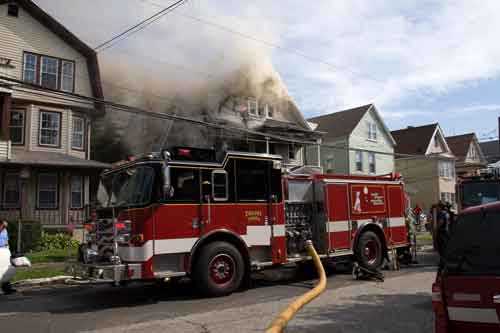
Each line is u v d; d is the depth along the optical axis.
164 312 7.54
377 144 37.31
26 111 21.22
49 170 20.97
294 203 10.78
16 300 9.17
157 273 8.28
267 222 9.83
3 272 9.98
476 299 4.00
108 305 8.34
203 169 9.04
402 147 44.00
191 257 8.59
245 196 9.57
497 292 3.88
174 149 8.85
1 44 20.81
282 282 10.72
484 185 13.73
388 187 12.77
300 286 10.04
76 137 22.73
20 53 21.31
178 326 6.53
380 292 8.87
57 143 21.83
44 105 21.62
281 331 6.00
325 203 11.08
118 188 9.01
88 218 9.41
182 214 8.61
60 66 22.36
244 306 7.87
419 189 42.50
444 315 4.20
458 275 4.16
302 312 7.20
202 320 6.86
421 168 42.50
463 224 4.38
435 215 12.71
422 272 11.62
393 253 12.43
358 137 35.66
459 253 4.25
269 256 9.88
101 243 8.73
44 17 21.83
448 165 43.50
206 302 8.31
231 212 9.27
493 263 4.02
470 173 14.49
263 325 6.45
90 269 8.43
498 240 4.11
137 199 8.41
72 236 20.39
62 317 7.41
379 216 12.28
